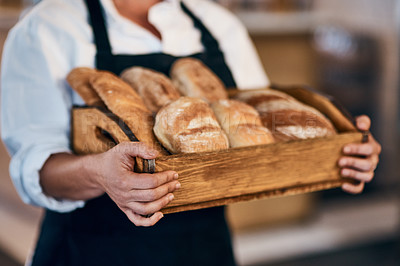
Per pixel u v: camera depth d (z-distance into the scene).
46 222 1.15
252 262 2.67
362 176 0.96
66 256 1.11
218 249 1.20
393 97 4.23
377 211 3.36
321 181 0.94
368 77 4.40
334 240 2.95
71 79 1.00
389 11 4.14
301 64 2.99
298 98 1.11
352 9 4.16
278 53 2.90
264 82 1.47
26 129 1.04
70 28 1.11
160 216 0.75
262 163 0.85
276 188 0.89
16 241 2.72
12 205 2.83
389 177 3.92
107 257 1.08
